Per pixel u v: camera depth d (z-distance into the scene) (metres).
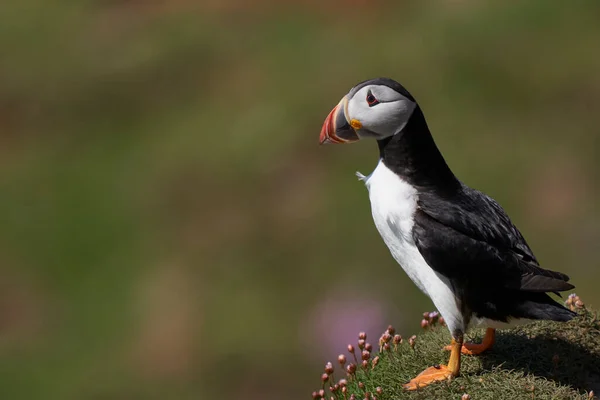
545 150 15.47
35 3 21.84
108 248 15.27
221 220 15.23
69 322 14.07
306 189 15.38
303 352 12.80
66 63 19.86
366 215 14.48
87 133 18.06
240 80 18.48
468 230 6.51
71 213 15.98
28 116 18.69
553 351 7.19
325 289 13.64
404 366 7.31
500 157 15.45
